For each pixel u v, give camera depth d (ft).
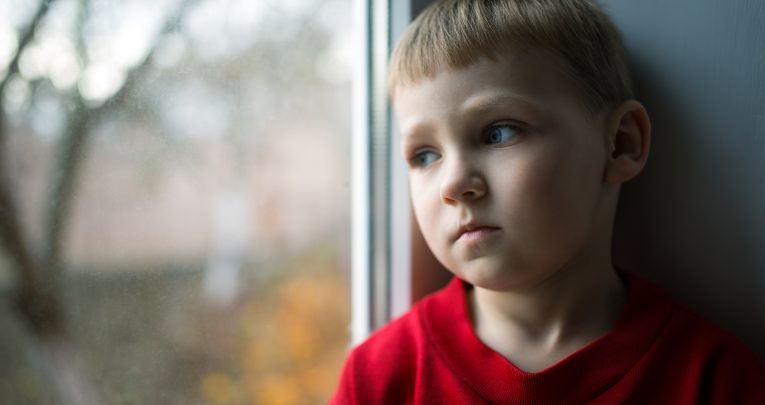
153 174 2.78
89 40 2.55
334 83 3.17
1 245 2.40
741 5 2.22
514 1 2.09
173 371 2.81
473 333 2.17
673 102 2.35
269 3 3.07
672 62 2.35
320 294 3.34
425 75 2.06
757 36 2.20
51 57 2.47
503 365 2.06
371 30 2.74
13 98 2.40
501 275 1.98
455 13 2.11
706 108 2.29
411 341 2.28
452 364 2.15
